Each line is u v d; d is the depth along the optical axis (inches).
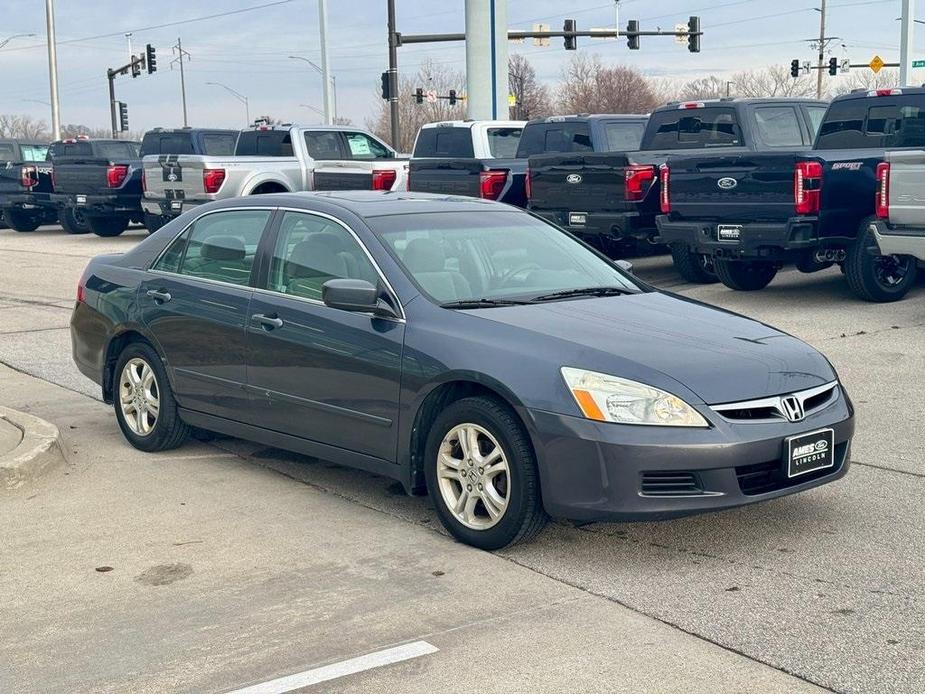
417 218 249.1
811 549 205.8
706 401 196.1
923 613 175.9
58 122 1785.2
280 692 154.2
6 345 449.1
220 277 265.1
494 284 237.3
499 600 185.0
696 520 223.6
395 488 251.4
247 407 254.7
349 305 223.5
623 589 188.9
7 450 261.4
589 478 194.2
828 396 214.2
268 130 850.8
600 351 202.8
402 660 163.0
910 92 461.1
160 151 978.1
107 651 168.2
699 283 560.1
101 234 1014.4
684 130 558.9
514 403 200.2
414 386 216.8
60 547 214.4
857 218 462.3
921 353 373.4
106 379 295.6
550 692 152.3
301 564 203.6
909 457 262.8
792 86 3277.6
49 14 1781.5
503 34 904.3
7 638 173.8
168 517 231.8
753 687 152.5
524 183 634.2
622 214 529.0
